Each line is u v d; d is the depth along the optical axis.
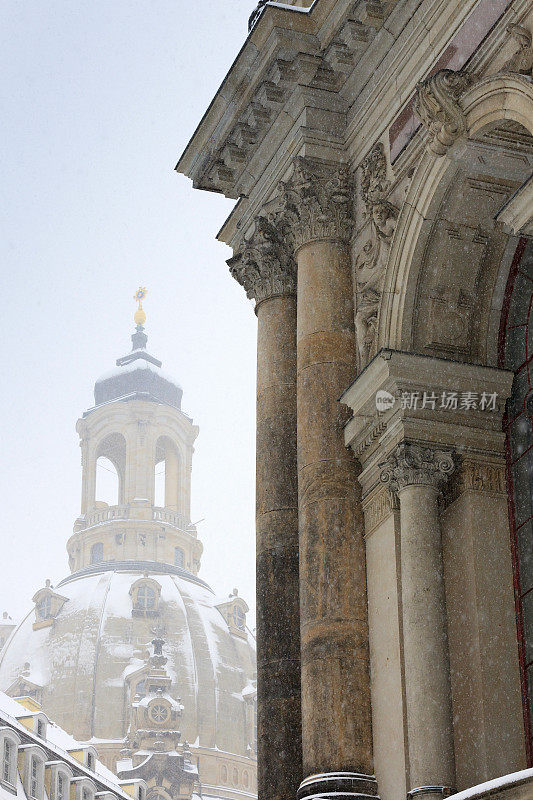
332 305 31.27
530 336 29.09
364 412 29.44
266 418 32.97
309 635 28.92
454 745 26.73
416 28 29.94
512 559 27.92
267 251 33.41
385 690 27.64
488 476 28.53
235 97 33.19
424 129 29.25
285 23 31.52
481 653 26.84
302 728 28.94
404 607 27.38
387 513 28.70
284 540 31.98
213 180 35.16
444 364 28.70
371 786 27.36
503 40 27.00
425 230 28.89
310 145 32.22
